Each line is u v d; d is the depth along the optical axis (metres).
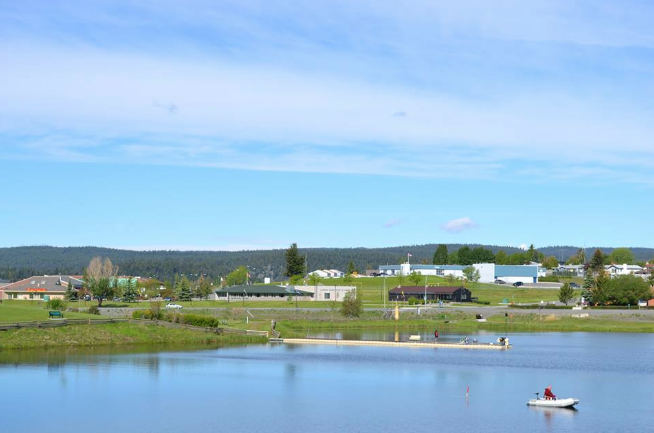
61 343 124.81
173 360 114.56
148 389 90.94
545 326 187.12
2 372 99.06
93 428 71.62
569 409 82.56
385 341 146.00
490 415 79.12
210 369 107.12
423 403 85.19
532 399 86.62
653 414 80.44
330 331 175.12
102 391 89.00
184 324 149.25
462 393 91.62
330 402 85.06
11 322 130.12
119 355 117.31
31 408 79.25
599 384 98.94
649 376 105.50
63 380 94.88
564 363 118.44
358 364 115.19
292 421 75.44
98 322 137.50
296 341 148.38
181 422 74.38
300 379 100.44
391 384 97.56
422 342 147.00
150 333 139.12
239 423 74.31
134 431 70.81
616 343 149.50
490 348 138.75
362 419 76.62
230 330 151.50
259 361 116.81
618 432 72.00
